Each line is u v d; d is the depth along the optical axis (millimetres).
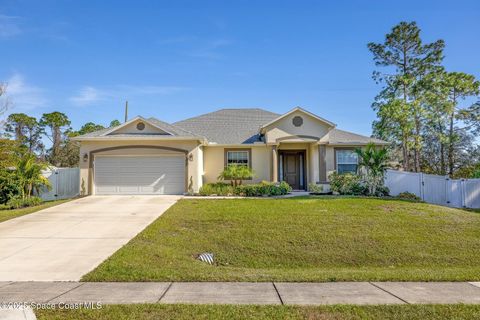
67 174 18984
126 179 17547
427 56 29344
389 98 28703
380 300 4801
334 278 5980
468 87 26812
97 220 11227
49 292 5191
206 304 4613
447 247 8828
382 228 10156
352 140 20109
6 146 16125
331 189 18312
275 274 6434
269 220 10938
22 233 9578
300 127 19188
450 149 29078
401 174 18188
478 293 5156
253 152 20031
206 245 8914
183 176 17594
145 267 6684
